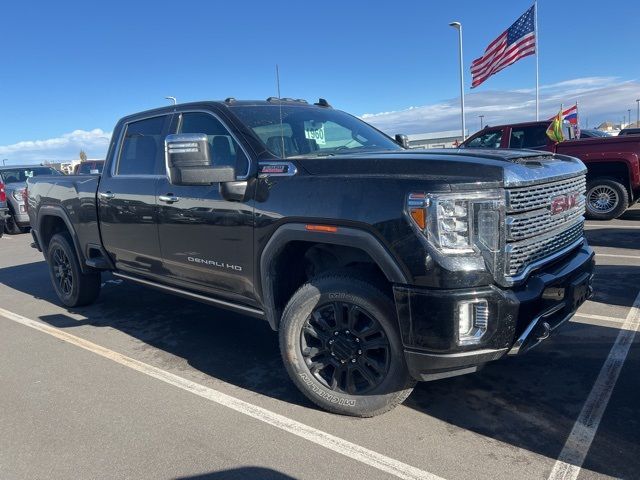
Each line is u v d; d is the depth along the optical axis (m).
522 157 3.14
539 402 3.39
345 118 4.70
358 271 3.15
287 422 3.29
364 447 2.98
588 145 9.62
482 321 2.74
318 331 3.33
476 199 2.71
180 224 4.10
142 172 4.62
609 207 9.76
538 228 3.02
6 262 9.64
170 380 3.99
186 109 4.32
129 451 3.04
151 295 6.48
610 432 3.01
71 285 5.91
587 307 5.09
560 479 2.62
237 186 3.53
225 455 2.96
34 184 6.17
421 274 2.73
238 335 4.95
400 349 3.02
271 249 3.39
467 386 3.65
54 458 3.01
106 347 4.75
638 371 3.73
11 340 5.05
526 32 16.23
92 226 5.19
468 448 2.93
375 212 2.87
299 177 3.29
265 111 4.12
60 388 3.92
